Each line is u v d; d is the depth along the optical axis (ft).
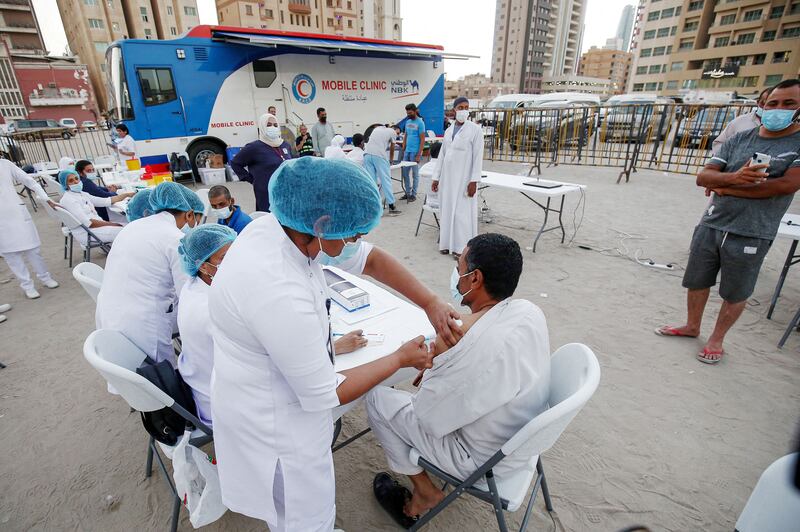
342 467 7.07
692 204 23.06
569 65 373.40
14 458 7.41
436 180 16.19
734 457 7.02
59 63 144.66
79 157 46.29
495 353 4.06
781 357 9.61
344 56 33.96
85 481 6.90
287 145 16.25
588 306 12.23
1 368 10.12
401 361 4.28
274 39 28.53
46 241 20.04
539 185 16.12
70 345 11.12
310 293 3.56
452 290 5.05
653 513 6.12
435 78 40.42
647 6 202.59
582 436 7.54
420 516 5.85
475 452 4.70
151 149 27.86
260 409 3.69
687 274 9.75
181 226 8.05
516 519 6.07
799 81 7.36
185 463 4.89
